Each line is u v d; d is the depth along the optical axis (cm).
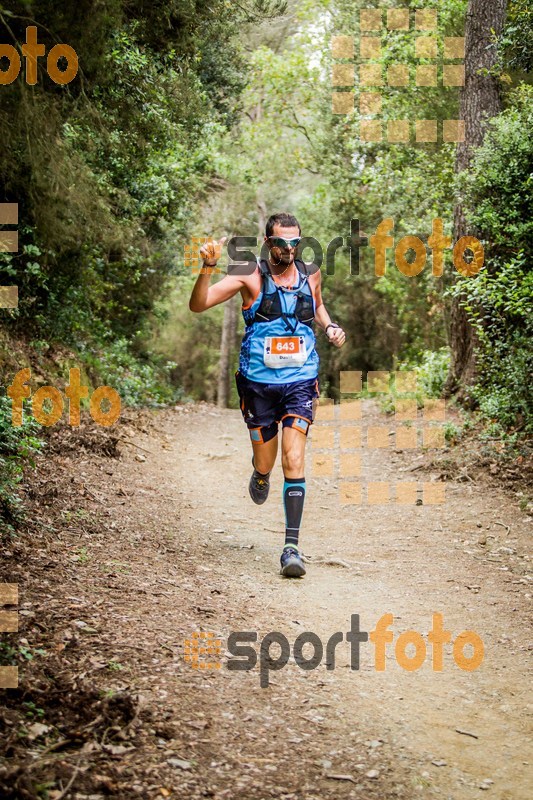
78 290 1273
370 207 2098
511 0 1076
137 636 366
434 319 1966
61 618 372
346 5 1930
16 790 235
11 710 286
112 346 1534
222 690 330
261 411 532
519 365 919
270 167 2508
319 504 782
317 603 467
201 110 927
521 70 1118
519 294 941
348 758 294
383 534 660
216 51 1339
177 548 556
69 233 747
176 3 740
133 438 1045
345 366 2725
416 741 314
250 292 513
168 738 284
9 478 549
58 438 836
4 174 651
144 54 766
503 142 1000
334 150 2147
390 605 475
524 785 287
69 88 635
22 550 466
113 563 482
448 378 1212
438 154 1558
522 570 553
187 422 1362
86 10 572
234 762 278
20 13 540
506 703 354
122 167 1035
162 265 1814
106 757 266
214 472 937
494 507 724
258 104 2573
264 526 686
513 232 989
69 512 578
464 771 295
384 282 2078
